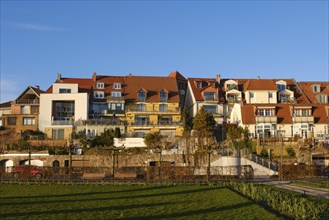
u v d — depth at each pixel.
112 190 31.11
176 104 76.06
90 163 52.34
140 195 28.17
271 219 19.23
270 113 72.00
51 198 26.67
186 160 52.28
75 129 68.94
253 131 68.81
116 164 52.47
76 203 24.41
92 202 24.81
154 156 53.00
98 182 35.97
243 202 24.22
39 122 69.88
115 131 63.62
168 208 22.44
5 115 70.12
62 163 51.91
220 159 48.22
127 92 77.75
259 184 33.59
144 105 75.56
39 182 36.03
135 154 53.03
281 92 79.88
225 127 69.25
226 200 25.22
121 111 74.69
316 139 61.44
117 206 23.20
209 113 66.56
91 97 75.25
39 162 51.88
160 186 33.59
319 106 74.31
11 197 27.16
